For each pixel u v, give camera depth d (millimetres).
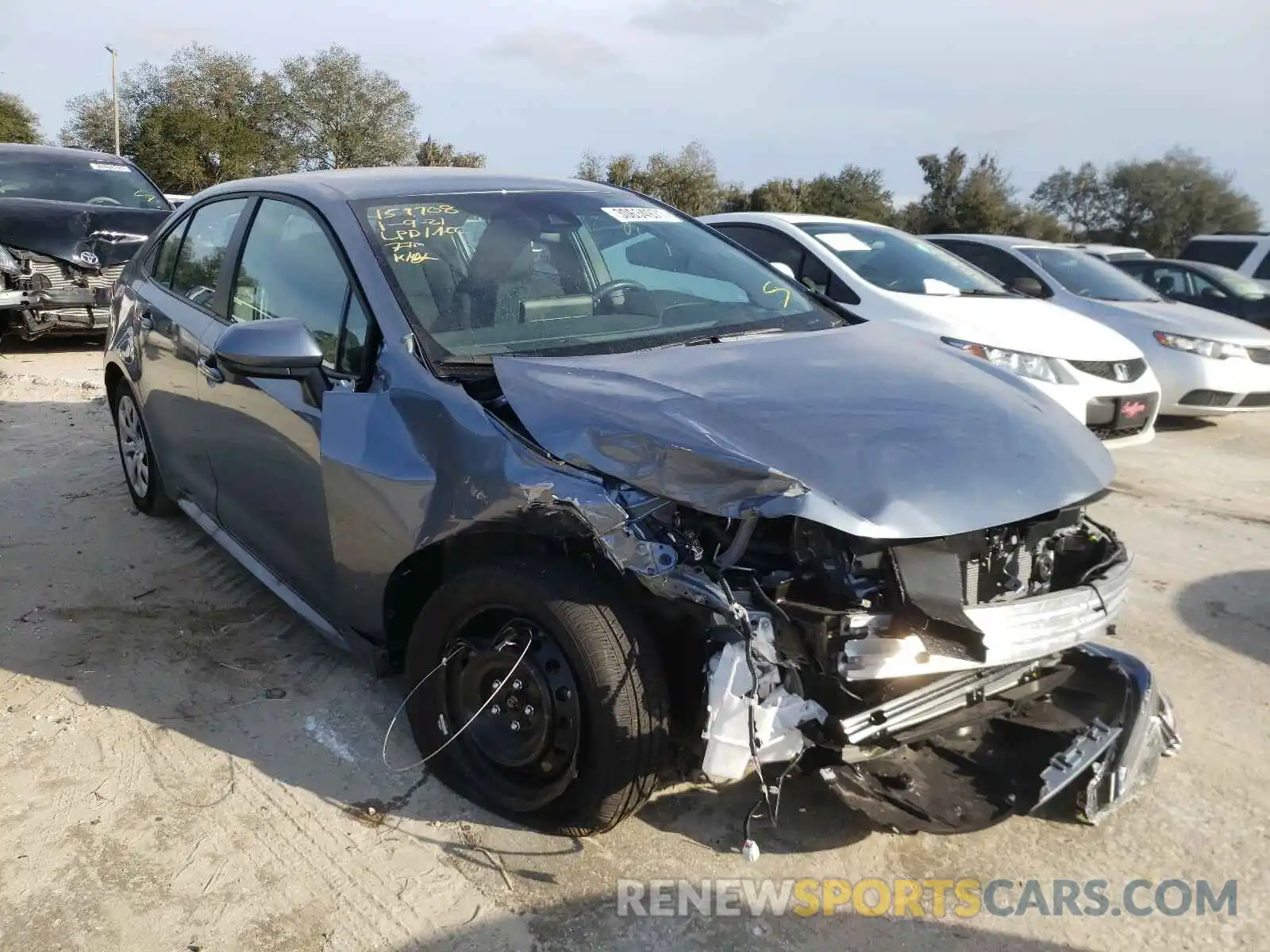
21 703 3359
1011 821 2855
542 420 2555
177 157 41312
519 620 2645
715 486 2307
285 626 3930
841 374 2857
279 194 3730
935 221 42406
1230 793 3006
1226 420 8789
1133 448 7551
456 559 2877
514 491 2504
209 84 45000
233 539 4031
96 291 8914
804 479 2326
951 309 6188
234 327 2996
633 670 2445
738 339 3242
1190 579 4699
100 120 46812
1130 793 2818
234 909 2471
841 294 6578
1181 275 11688
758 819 2812
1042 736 2711
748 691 2340
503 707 2723
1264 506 5980
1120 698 2848
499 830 2758
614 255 3623
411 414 2807
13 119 48312
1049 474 2561
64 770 3014
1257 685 3672
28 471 5734
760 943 2387
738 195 44812
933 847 2734
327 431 2984
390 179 3678
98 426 6691
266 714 3318
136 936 2383
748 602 2344
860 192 45219
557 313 3229
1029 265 8906
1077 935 2439
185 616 4004
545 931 2412
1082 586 2557
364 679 3539
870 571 2340
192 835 2734
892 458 2414
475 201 3572
